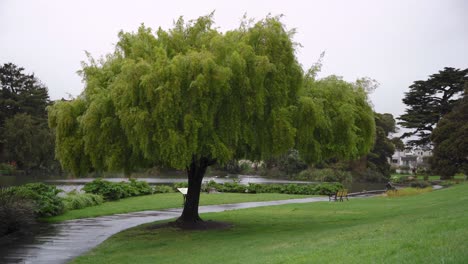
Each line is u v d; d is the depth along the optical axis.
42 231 17.81
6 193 18.48
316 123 14.92
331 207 26.61
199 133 13.64
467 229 9.62
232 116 14.01
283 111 14.40
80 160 15.24
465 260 7.12
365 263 7.86
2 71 74.19
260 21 15.17
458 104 62.59
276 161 76.19
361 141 17.64
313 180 65.19
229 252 12.30
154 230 17.84
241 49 14.16
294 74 14.91
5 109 71.75
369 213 22.56
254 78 13.92
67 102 15.38
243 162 80.38
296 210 25.09
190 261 11.57
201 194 36.56
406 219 14.45
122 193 31.92
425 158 115.00
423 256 7.71
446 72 72.75
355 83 18.23
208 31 15.92
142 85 12.99
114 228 18.64
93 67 16.45
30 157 65.12
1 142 65.06
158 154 13.59
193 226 18.38
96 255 13.30
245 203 30.69
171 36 15.88
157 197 32.81
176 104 13.06
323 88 16.77
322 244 11.20
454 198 24.84
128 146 14.23
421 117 73.75
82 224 19.73
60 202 22.39
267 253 11.09
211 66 13.12
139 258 12.73
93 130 13.93
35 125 68.12
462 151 53.50
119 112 13.14
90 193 28.19
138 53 14.77
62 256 13.20
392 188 44.69
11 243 15.27
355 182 66.69
